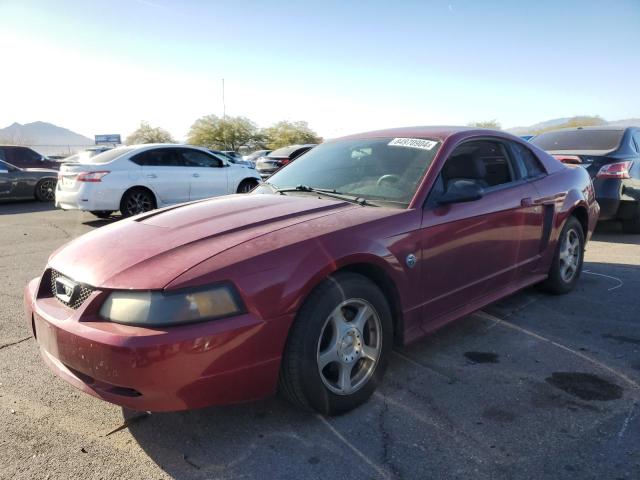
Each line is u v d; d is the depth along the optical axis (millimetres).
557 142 7852
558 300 4445
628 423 2537
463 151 3557
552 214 4195
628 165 6988
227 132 60750
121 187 9430
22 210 12344
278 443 2439
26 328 3961
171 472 2244
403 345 2992
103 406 2807
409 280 2916
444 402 2779
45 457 2355
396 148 3600
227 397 2277
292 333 2408
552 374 3090
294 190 3525
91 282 2318
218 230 2641
